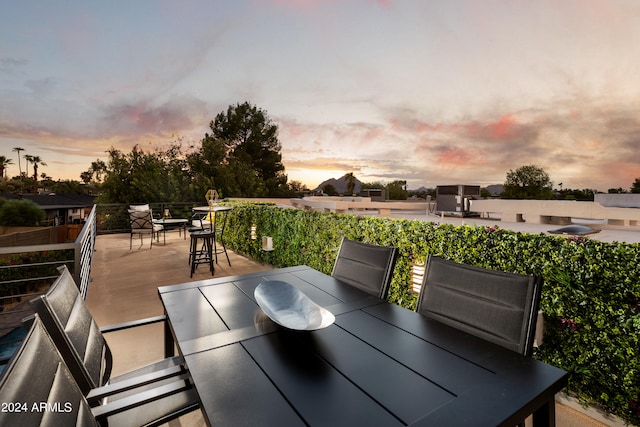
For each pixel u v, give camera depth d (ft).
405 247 9.93
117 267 18.11
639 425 5.91
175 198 46.39
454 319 5.01
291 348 4.01
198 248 24.21
